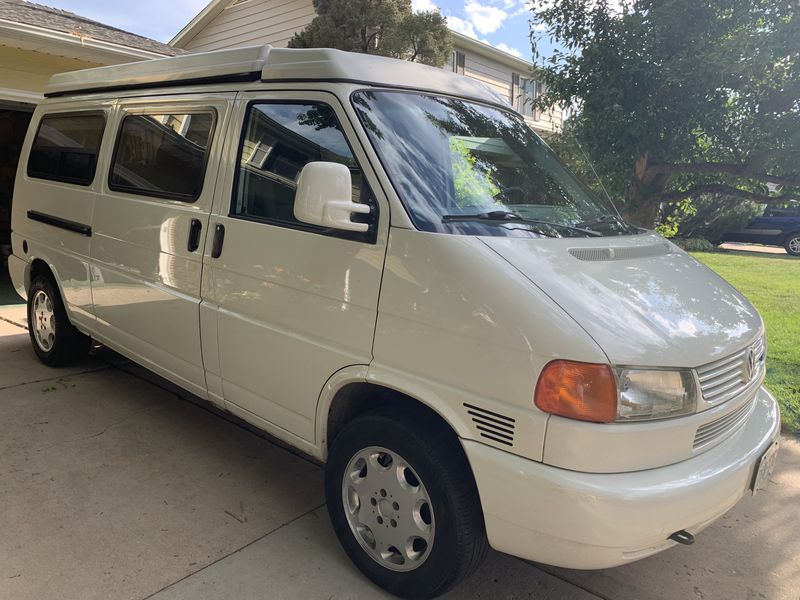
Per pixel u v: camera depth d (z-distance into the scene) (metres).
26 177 4.92
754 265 13.29
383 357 2.39
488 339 2.11
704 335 2.24
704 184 5.76
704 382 2.17
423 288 2.27
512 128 3.30
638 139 5.10
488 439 2.12
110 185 3.89
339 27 10.06
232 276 2.99
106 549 2.74
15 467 3.40
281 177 2.82
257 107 3.01
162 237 3.42
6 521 2.90
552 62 5.51
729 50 4.48
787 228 17.09
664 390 2.04
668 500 1.99
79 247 4.20
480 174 2.79
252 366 2.96
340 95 2.66
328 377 2.59
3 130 10.10
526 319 2.05
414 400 2.46
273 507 3.16
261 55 3.05
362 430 2.52
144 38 9.80
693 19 4.76
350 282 2.48
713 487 2.10
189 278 3.25
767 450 2.43
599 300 2.15
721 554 2.99
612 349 1.98
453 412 2.20
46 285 4.73
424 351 2.27
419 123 2.78
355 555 2.65
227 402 3.20
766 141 4.90
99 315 4.11
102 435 3.85
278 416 2.90
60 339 4.77
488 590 2.65
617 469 2.00
